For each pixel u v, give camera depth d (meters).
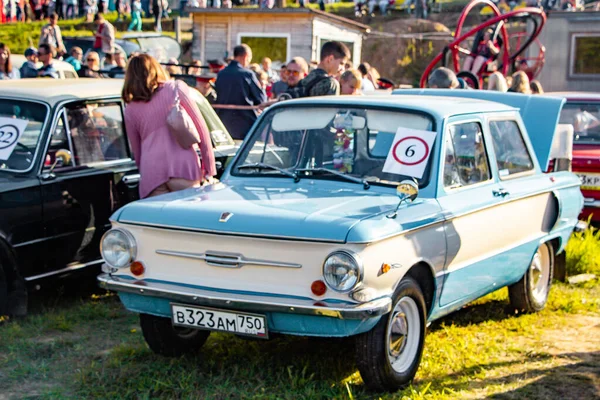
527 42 18.09
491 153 6.04
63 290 7.31
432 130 5.52
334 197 5.14
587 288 7.90
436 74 9.16
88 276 6.97
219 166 7.71
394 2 36.31
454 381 5.27
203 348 5.77
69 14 34.69
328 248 4.52
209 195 5.27
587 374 5.50
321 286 4.52
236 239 4.73
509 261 6.20
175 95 6.43
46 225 6.39
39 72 12.13
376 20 35.53
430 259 5.06
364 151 5.58
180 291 4.79
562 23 23.98
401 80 30.70
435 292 5.23
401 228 4.74
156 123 6.42
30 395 4.98
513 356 5.87
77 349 5.78
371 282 4.53
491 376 5.42
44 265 6.41
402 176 5.40
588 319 6.89
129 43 21.55
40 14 34.72
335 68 8.43
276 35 22.70
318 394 4.89
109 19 34.62
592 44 23.86
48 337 6.07
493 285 6.09
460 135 5.73
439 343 6.01
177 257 4.93
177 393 4.97
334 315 4.42
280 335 4.89
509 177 6.25
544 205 6.64
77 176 6.60
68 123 6.70
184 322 4.85
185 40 32.75
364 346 4.75
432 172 5.38
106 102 7.05
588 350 6.04
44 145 6.47
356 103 5.79
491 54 16.75
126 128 6.67
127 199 7.00
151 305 5.00
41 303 6.91
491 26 17.22
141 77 6.39
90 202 6.70
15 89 6.81
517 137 6.59
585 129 10.63
